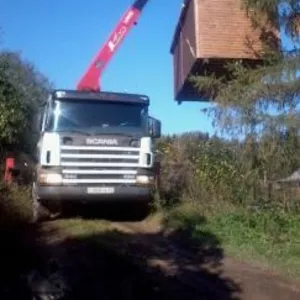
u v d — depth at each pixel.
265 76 11.43
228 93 11.62
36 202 11.25
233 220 10.35
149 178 11.12
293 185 11.92
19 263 6.92
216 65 13.33
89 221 11.04
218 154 13.49
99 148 10.88
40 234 9.30
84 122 11.01
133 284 6.54
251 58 13.07
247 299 6.39
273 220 10.07
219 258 8.27
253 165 11.80
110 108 11.21
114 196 10.86
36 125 11.39
